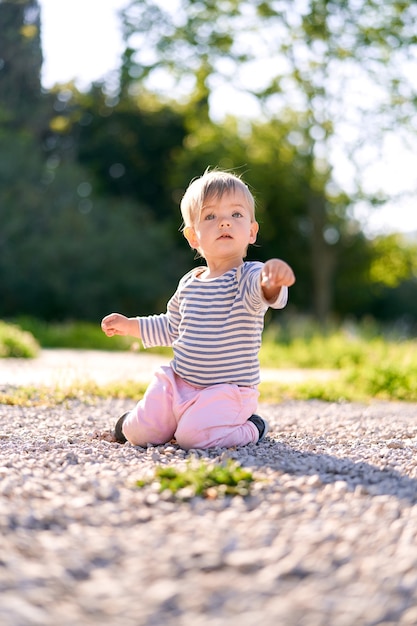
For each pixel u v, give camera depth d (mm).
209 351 3535
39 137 27562
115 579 1797
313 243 23281
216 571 1852
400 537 2107
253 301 3432
